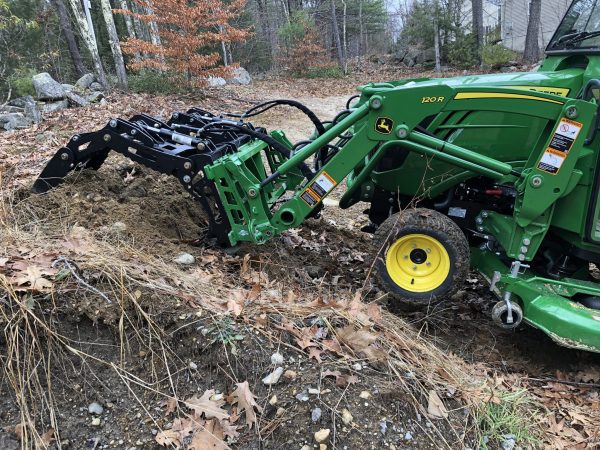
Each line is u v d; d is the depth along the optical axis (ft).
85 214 12.96
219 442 8.16
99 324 9.48
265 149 15.02
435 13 68.59
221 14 44.06
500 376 11.02
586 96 11.34
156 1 42.19
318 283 13.39
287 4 90.27
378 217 14.12
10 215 12.37
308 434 8.24
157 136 13.56
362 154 11.84
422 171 12.78
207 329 9.43
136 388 8.99
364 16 90.43
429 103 11.30
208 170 12.34
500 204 12.84
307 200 12.34
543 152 11.03
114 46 44.27
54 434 8.45
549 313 10.78
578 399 10.63
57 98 35.73
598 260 12.21
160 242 12.79
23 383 8.77
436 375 9.80
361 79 70.03
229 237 12.84
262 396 8.74
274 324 9.86
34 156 21.33
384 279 12.03
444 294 11.78
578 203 11.66
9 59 56.24
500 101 11.20
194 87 45.11
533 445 9.06
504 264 12.60
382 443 8.27
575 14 13.25
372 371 9.25
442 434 8.65
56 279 9.67
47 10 59.93
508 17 76.02
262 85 63.52
